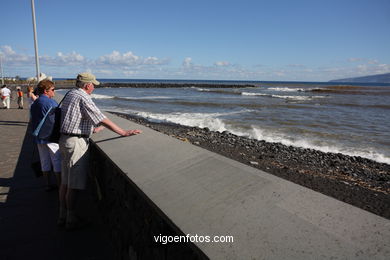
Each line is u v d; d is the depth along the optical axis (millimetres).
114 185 2633
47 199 3801
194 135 12016
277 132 13391
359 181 6668
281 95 44125
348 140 11766
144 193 1626
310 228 1111
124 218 2369
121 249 2484
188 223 1266
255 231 1137
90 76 2783
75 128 2689
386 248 972
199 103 28141
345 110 23172
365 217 1165
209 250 1068
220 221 1237
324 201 1303
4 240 2760
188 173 1790
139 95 43656
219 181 1607
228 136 12086
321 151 9922
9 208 3502
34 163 4191
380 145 10898
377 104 28875
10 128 9633
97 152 3266
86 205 3600
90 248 2656
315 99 35969
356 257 942
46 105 3574
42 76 10531
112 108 23938
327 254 969
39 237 2834
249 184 1516
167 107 24984
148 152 2311
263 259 985
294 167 7699
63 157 2832
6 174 4809
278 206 1281
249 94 45281
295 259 966
